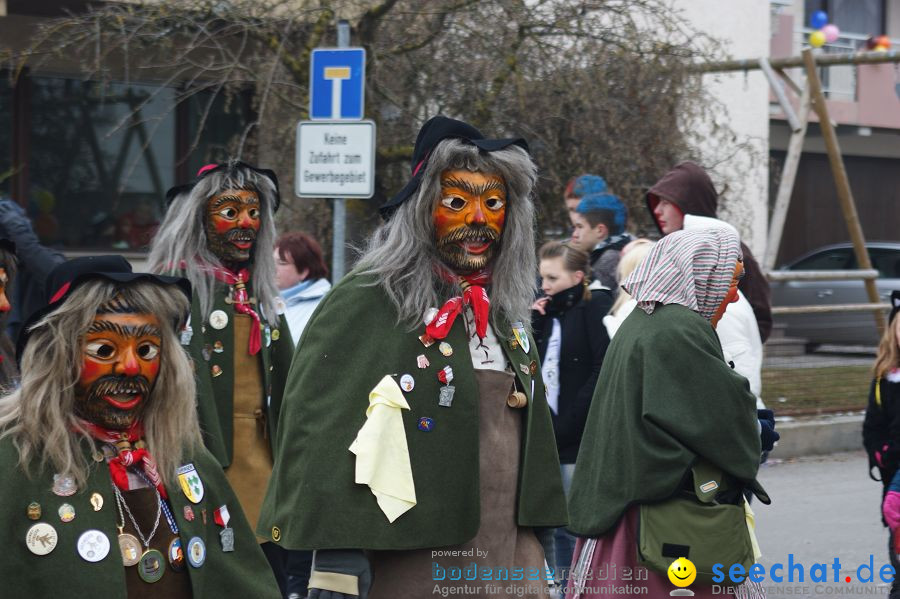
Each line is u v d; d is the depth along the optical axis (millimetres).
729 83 29734
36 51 18984
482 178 6242
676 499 7258
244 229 9367
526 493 6344
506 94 18969
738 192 24000
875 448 10164
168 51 19547
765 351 18938
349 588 5793
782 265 40344
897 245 31609
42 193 22625
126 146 23172
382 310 6113
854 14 40406
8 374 7812
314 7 18516
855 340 19578
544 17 18984
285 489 5906
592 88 18938
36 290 12586
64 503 4945
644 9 20297
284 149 19172
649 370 7262
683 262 7492
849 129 39719
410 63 18906
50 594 4816
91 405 5129
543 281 10227
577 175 19312
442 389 6047
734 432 7207
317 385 5957
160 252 9422
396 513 5773
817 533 13953
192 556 5262
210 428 8828
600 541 7621
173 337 5375
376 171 19375
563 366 10039
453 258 6230
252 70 18703
